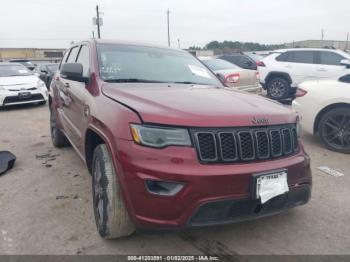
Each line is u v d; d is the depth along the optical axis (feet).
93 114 9.48
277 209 8.50
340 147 17.38
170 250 8.76
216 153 7.61
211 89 10.95
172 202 7.37
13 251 8.67
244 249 8.84
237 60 43.21
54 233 9.51
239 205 7.81
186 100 8.77
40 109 33.42
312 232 9.68
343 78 18.06
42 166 15.15
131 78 11.23
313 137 20.57
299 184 8.73
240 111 8.25
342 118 17.16
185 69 12.82
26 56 212.84
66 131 14.29
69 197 11.86
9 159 14.89
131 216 7.78
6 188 12.71
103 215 8.71
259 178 7.73
